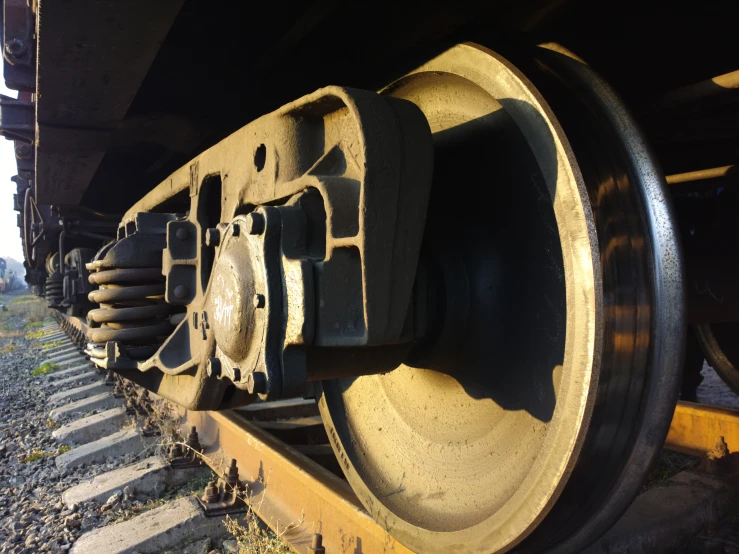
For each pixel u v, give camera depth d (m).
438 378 2.05
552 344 1.56
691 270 2.47
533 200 1.62
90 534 2.87
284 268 1.61
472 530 1.56
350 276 1.58
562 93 1.49
